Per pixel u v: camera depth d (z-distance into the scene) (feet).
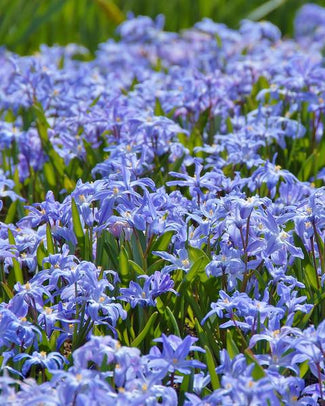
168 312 13.66
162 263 15.35
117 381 11.07
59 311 13.89
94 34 42.63
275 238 13.89
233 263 14.02
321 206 14.39
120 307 13.30
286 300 13.37
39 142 22.68
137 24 36.52
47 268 15.33
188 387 12.01
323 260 15.15
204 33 36.47
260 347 13.05
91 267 13.73
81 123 22.18
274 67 26.50
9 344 12.92
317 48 34.45
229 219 14.10
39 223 16.98
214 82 24.39
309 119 23.80
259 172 17.25
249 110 25.52
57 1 38.60
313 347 11.65
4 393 10.71
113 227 14.96
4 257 15.28
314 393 12.08
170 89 28.81
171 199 15.62
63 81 26.89
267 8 43.73
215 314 14.25
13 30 40.68
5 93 26.53
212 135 23.45
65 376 11.50
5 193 18.67
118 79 30.55
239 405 10.62
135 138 19.63
